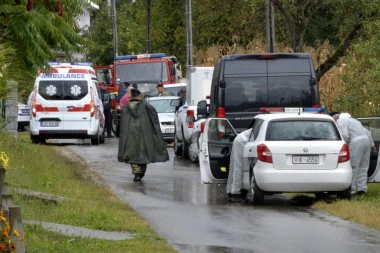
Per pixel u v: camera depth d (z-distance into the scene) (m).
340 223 26.91
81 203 28.58
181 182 38.53
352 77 46.47
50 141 66.19
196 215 28.53
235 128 39.22
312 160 30.78
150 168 45.28
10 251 16.38
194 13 96.62
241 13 74.56
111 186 36.28
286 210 29.95
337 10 58.53
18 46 21.28
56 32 22.00
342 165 30.92
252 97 39.34
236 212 29.38
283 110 33.41
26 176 33.31
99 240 22.95
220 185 37.50
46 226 24.28
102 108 65.00
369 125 35.25
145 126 38.91
